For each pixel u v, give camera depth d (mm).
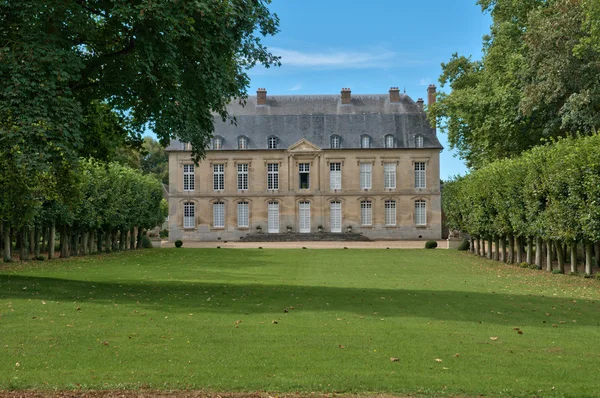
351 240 70812
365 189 73375
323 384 8672
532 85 33188
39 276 22875
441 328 12930
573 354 10680
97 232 47844
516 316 14914
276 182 73750
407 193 73125
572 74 31578
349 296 18281
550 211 28359
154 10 16594
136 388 8453
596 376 9227
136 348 10617
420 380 8891
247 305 15914
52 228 38906
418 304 16688
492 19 43031
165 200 98500
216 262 36281
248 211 73500
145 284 20906
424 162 73438
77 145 16906
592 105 30906
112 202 44562
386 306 16172
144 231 61969
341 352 10508
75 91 20250
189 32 17906
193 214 73625
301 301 16922
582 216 25484
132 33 17844
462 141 49281
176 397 8141
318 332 12203
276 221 73812
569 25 31203
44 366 9438
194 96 19234
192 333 11930
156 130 19016
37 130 15773
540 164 30406
